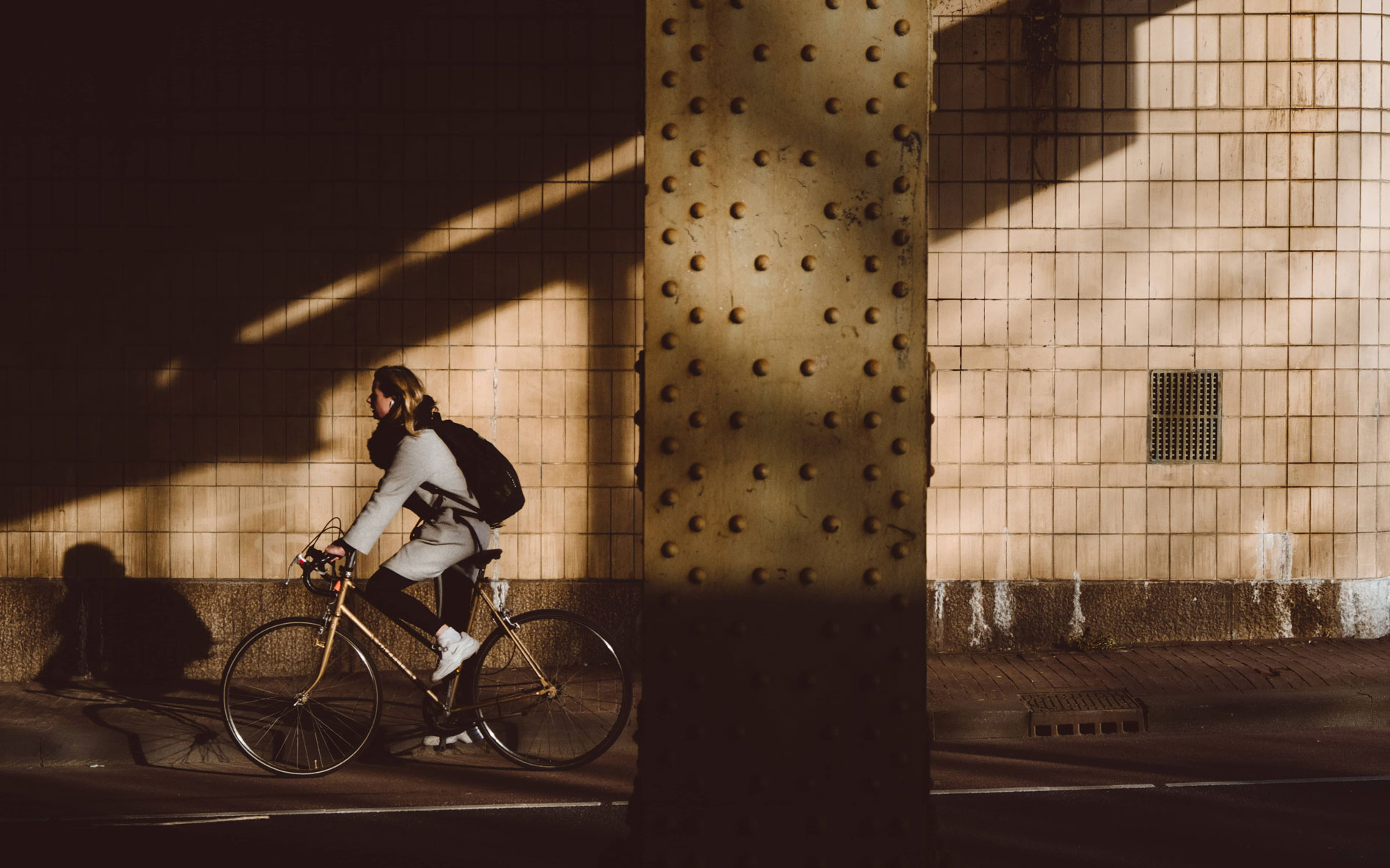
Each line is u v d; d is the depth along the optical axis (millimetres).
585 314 8133
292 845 5062
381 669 7965
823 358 1828
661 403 1826
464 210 8102
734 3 1834
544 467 8164
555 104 8062
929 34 1832
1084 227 8234
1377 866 4660
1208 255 8250
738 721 1816
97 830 5285
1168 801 5520
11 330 8078
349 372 8117
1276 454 8297
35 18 8008
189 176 8070
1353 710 6980
